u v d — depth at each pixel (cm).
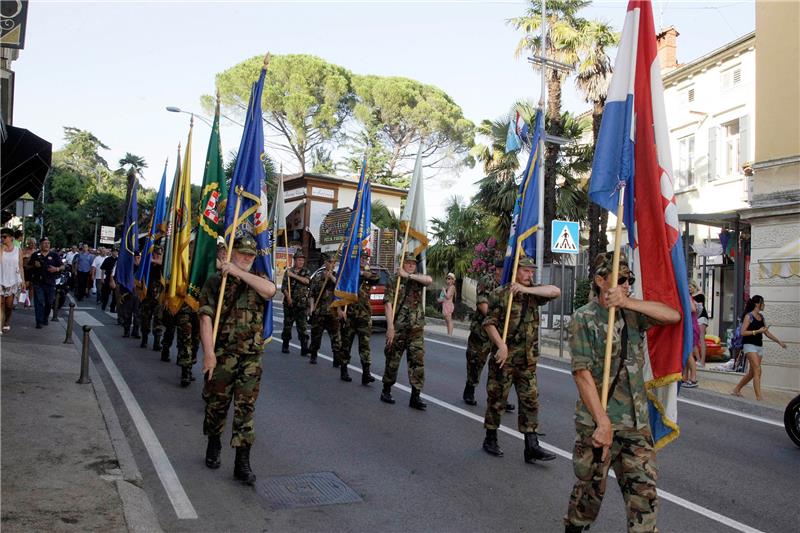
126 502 474
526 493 557
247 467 558
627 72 449
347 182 3488
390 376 900
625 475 374
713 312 1997
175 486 541
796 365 1195
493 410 664
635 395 380
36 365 991
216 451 591
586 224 2470
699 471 655
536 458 638
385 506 518
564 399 974
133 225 1466
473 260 2322
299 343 1514
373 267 1852
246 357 558
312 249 3366
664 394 413
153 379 997
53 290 1494
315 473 592
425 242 980
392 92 4053
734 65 1983
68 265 2441
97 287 2388
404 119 4147
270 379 1040
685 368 408
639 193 441
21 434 627
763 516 535
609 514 520
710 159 2059
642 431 377
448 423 797
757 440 801
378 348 1477
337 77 4031
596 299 405
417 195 984
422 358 873
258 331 562
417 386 867
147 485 541
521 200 777
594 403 367
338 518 490
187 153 1005
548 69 2205
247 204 674
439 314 2472
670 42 2447
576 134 2292
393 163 4266
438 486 570
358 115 4125
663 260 422
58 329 1476
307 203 3400
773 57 1270
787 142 1236
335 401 900
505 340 648
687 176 2173
